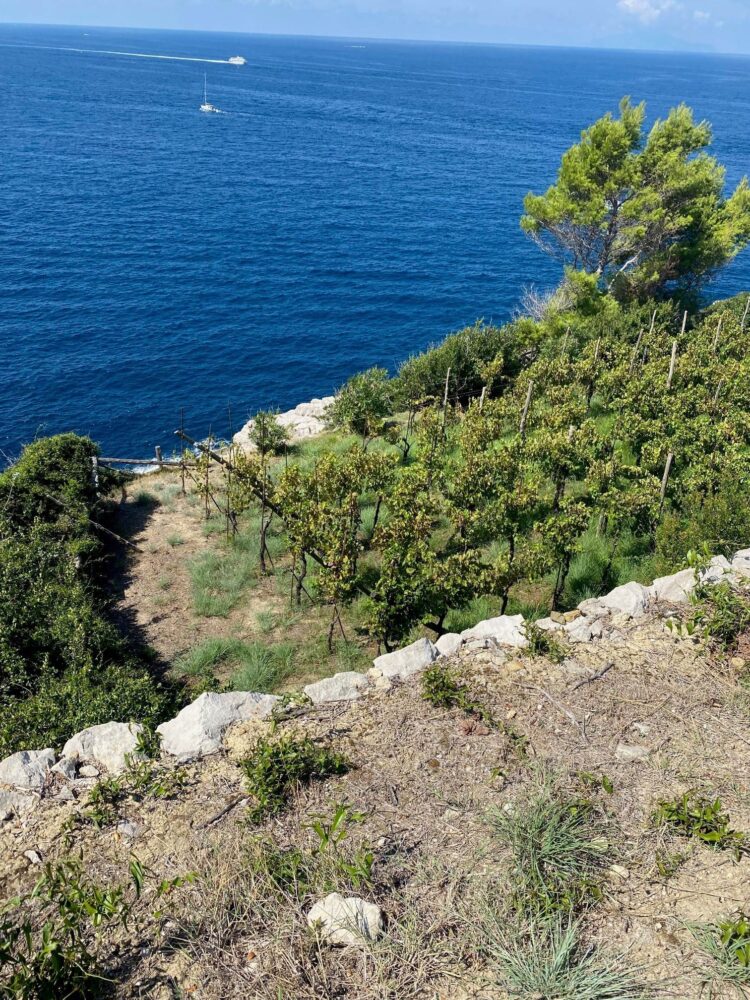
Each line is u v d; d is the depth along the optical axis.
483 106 193.88
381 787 5.89
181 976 4.39
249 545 16.47
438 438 19.30
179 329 46.47
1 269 53.59
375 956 4.45
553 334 29.95
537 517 15.57
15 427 33.66
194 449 25.98
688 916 4.68
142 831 5.54
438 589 11.06
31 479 17.34
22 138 104.50
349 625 13.08
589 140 29.73
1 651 10.35
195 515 18.50
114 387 38.31
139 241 63.19
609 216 30.64
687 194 30.03
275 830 5.48
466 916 4.71
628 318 28.48
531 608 12.66
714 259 31.03
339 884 4.94
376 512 15.95
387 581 11.05
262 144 117.94
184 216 72.19
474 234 72.12
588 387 22.55
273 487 16.08
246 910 4.77
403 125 150.75
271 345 45.28
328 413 26.23
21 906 4.90
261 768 5.80
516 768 6.02
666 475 13.89
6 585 11.95
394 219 76.31
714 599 7.86
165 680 11.66
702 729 6.48
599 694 7.00
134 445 33.06
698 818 5.30
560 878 4.94
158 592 14.77
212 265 58.81
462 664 7.62
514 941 4.51
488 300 54.84
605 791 5.74
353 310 51.88
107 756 6.48
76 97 164.00
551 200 31.31
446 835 5.39
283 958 4.47
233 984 4.34
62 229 64.12
